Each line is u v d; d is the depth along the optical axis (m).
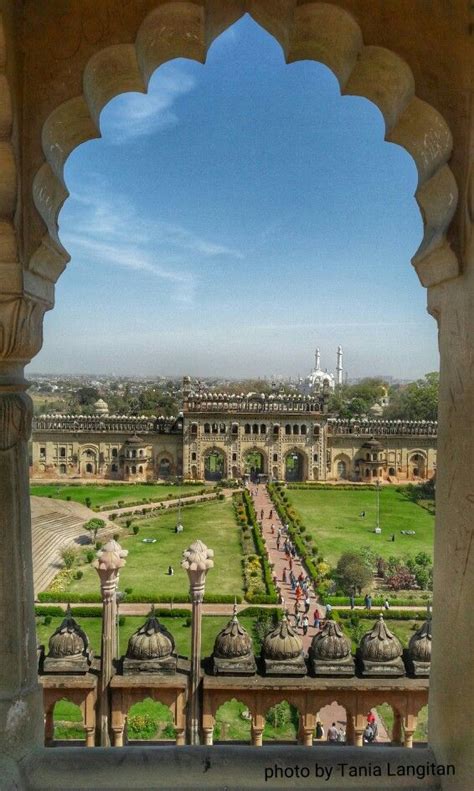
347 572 35.84
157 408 134.38
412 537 51.31
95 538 49.16
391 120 4.26
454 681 3.48
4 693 3.61
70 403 154.25
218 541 49.25
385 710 16.47
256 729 6.27
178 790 3.50
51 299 4.19
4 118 3.54
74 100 3.77
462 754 3.35
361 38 3.76
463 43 3.70
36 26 3.73
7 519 3.64
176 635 26.52
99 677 6.36
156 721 18.52
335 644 6.33
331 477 83.62
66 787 3.51
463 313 3.46
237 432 81.50
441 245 3.55
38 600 33.41
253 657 6.48
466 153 3.61
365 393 137.75
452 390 3.60
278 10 4.08
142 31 3.84
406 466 83.12
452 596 3.53
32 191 3.71
